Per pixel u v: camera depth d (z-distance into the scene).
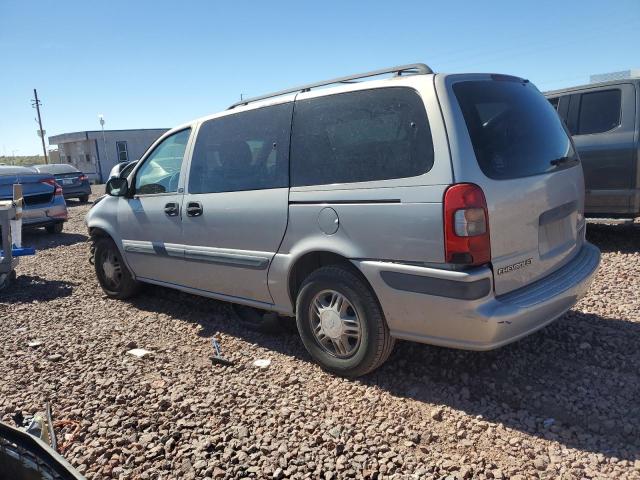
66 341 4.92
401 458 2.94
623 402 3.36
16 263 7.13
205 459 3.02
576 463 2.81
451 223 3.14
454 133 3.22
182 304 5.86
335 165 3.74
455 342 3.32
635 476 2.70
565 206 3.82
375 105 3.59
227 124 4.62
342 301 3.76
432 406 3.46
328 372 4.00
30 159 77.12
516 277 3.37
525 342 4.24
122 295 6.13
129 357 4.48
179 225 4.99
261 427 3.31
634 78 6.79
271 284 4.23
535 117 3.83
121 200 5.74
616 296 5.19
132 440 3.22
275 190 4.10
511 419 3.26
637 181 6.70
